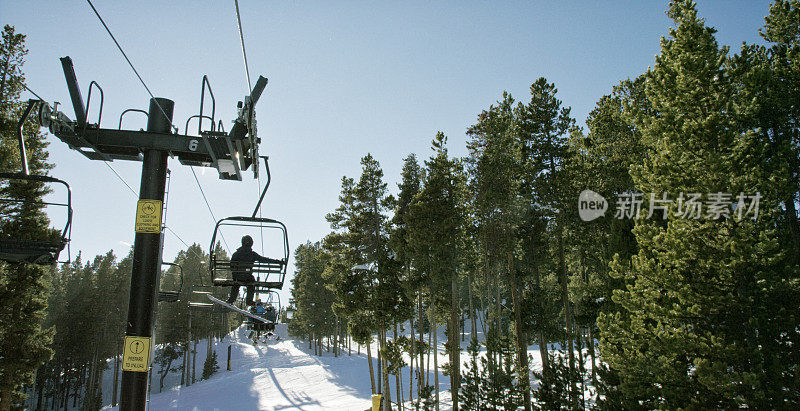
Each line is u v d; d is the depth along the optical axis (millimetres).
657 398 14633
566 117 30328
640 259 15469
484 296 50031
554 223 28625
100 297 57156
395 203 33969
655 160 15461
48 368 53281
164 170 7137
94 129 6824
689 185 14102
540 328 29328
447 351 29750
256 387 47469
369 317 31828
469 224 31828
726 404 12609
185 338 62500
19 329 24656
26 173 5715
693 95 15055
